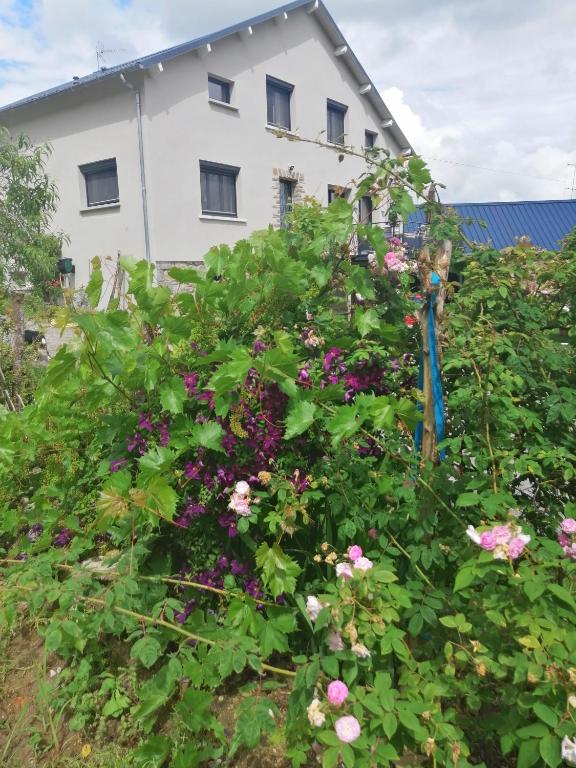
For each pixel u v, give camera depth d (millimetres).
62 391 2881
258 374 2287
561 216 19297
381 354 2525
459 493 1954
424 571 2029
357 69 15523
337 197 2971
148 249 10664
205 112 11492
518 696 1461
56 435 2951
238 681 2240
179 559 2527
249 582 2275
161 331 2803
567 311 2924
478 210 19750
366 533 2102
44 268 8508
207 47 11117
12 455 2857
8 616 2090
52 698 2252
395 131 17516
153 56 10258
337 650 1677
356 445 2227
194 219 11406
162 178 10719
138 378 2475
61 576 2559
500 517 1913
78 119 11391
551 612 1531
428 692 1600
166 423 2457
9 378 4641
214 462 2330
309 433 2338
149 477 2104
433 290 2035
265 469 2289
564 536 1872
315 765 1813
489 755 1760
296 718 1717
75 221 11852
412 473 2027
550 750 1337
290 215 4602
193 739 1985
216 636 2074
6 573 2299
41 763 2037
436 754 1502
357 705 1534
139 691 2133
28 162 8430
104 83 10484
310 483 2195
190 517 2305
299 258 3061
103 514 2029
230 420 2268
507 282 2619
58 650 2408
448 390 2590
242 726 1802
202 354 2619
